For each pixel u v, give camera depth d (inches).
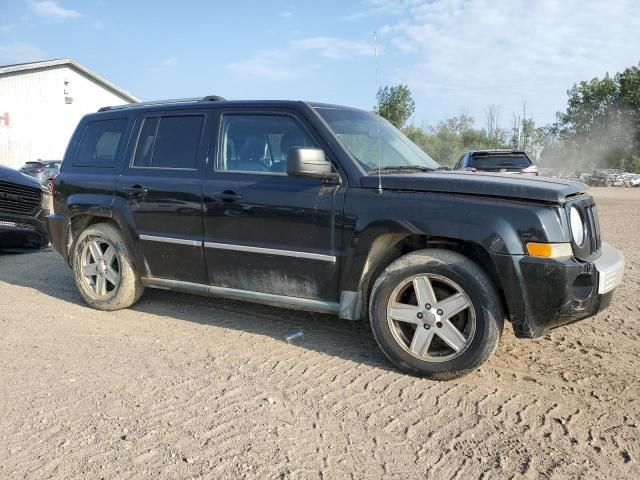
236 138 178.4
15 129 1342.3
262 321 195.5
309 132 165.8
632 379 147.9
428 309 144.5
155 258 192.2
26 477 103.0
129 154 200.8
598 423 124.2
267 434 118.4
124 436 117.2
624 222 540.1
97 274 208.4
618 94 2881.4
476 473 105.1
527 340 176.1
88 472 104.6
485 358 139.7
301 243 161.0
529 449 113.3
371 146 171.2
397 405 132.0
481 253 144.4
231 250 173.3
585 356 163.8
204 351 167.0
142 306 213.9
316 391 139.5
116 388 140.5
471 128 2009.1
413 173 162.4
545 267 132.5
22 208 306.8
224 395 136.9
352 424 123.0
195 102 191.5
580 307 137.3
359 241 151.7
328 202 156.3
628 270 284.5
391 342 149.6
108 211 199.6
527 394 138.5
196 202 178.4
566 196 139.1
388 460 109.3
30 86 1360.7
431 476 104.2
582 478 103.5
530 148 2367.1
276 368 153.9
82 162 216.1
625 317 201.2
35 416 125.7
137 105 208.1
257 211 166.9
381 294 149.5
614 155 2940.5
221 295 181.3
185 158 186.5
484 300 137.4
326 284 159.8
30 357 161.2
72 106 1456.7
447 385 143.2
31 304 216.5
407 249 158.9
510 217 136.2
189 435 117.9
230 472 104.8
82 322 194.4
